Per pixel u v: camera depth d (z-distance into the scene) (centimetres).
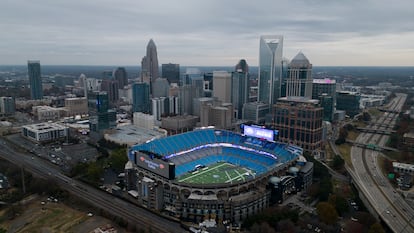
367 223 19838
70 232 19300
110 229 19750
